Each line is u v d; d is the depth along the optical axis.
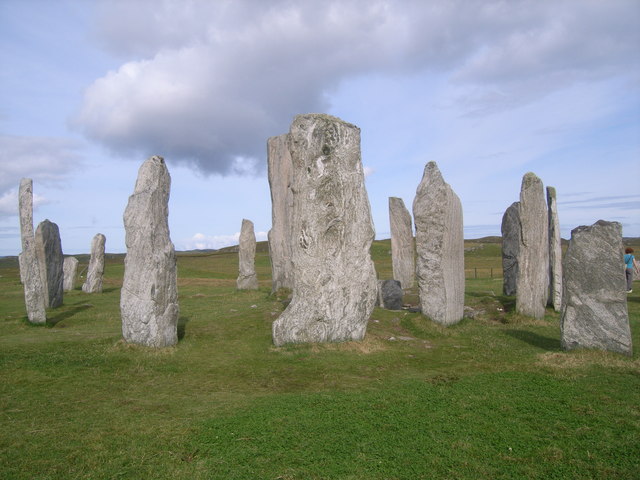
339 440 6.87
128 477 5.95
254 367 11.02
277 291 22.16
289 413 7.88
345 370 10.77
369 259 13.23
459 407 8.09
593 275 11.54
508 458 6.31
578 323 11.67
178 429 7.29
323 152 12.66
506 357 11.91
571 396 8.53
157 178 12.70
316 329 12.67
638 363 10.47
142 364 11.09
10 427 7.48
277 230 23.67
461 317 17.09
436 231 16.06
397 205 26.55
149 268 12.33
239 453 6.50
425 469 6.08
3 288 29.39
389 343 13.44
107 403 8.66
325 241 12.77
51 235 21.08
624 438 6.80
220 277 40.47
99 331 15.27
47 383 9.74
